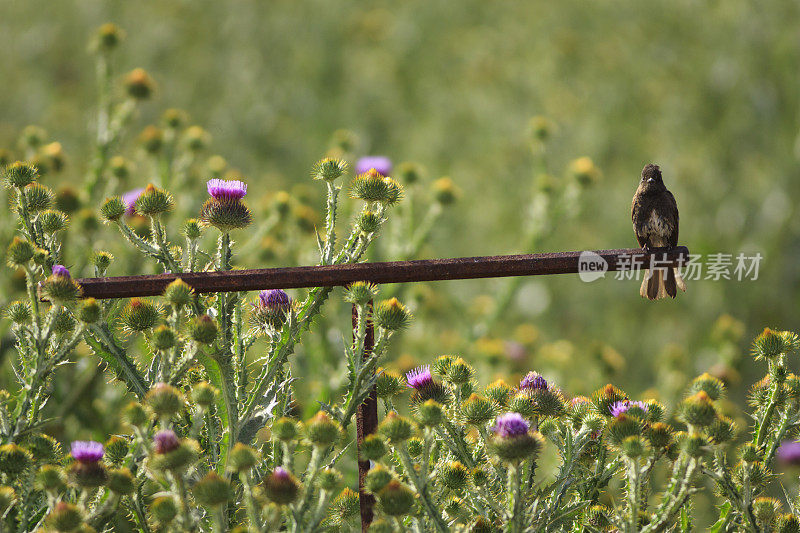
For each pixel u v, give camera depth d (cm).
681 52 2161
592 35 2409
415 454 582
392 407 596
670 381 1462
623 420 529
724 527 599
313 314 592
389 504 475
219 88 2594
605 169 2125
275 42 2700
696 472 530
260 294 621
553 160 2191
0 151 1063
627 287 1936
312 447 571
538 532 545
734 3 2080
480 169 2270
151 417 521
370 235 604
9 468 493
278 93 2539
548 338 1847
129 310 580
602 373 1420
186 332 525
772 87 2005
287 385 602
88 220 1019
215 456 573
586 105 2264
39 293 518
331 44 2723
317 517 480
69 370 1001
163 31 2742
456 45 2681
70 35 2766
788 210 1864
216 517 466
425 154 2369
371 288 527
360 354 536
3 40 2723
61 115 2450
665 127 2106
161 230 616
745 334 1759
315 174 628
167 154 1314
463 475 543
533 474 564
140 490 543
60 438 973
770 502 566
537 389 597
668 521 533
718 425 542
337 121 2484
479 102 2444
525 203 2095
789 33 2002
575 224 2036
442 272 525
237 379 587
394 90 2602
